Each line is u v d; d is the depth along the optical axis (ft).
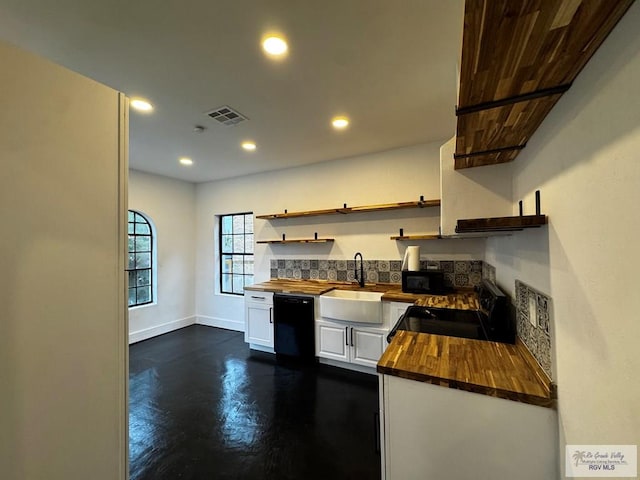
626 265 1.90
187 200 15.92
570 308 2.77
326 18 4.36
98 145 3.42
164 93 6.51
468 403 3.47
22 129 2.78
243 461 5.85
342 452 6.08
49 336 2.95
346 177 11.93
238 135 9.14
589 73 2.36
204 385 9.09
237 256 15.53
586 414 2.46
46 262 2.94
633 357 1.83
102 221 3.44
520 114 3.27
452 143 5.31
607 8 1.79
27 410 2.77
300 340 10.60
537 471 3.18
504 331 5.09
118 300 3.59
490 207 5.10
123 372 3.63
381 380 3.95
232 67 5.57
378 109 7.43
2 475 2.60
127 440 3.67
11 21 4.31
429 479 3.64
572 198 2.70
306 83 6.16
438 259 10.34
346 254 12.09
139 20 4.34
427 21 4.45
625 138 1.89
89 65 5.45
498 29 1.99
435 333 5.28
